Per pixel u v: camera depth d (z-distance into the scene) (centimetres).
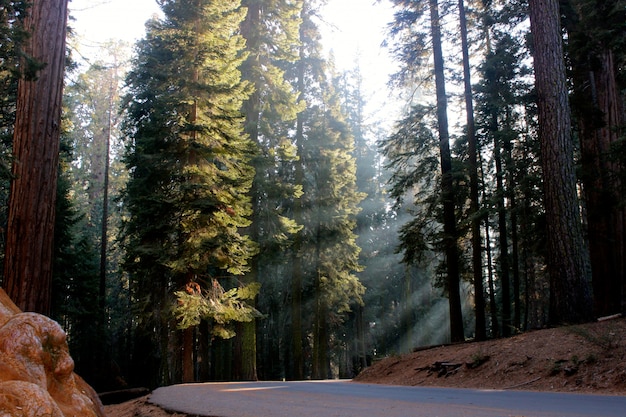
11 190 1082
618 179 1706
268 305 3669
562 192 1309
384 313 4516
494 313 2444
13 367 324
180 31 1966
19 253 1041
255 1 2592
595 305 1758
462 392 925
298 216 2912
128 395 1784
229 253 1884
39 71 1112
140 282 2045
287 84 2570
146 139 1959
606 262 1753
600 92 1831
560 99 1356
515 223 2514
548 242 1323
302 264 3155
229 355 3444
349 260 3152
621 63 1973
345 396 923
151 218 1902
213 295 1862
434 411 607
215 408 788
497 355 1174
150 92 2338
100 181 5606
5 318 371
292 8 2653
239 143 1977
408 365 1489
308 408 715
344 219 3072
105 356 3300
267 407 755
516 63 2266
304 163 3067
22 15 1145
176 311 1805
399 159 2123
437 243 1938
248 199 1938
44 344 356
